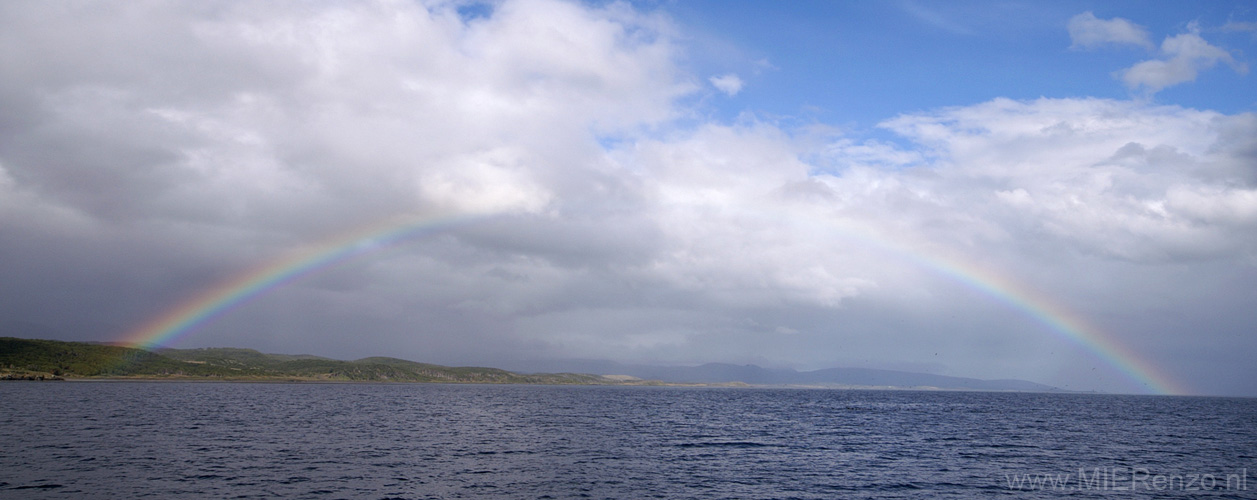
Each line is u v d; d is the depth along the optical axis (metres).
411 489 53.22
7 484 52.00
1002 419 160.12
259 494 49.88
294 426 105.50
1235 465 75.12
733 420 143.00
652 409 194.25
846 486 57.69
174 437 84.94
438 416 140.50
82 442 77.88
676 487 56.22
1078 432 119.88
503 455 74.88
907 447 88.56
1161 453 86.00
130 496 48.50
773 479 60.69
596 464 68.75
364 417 131.38
